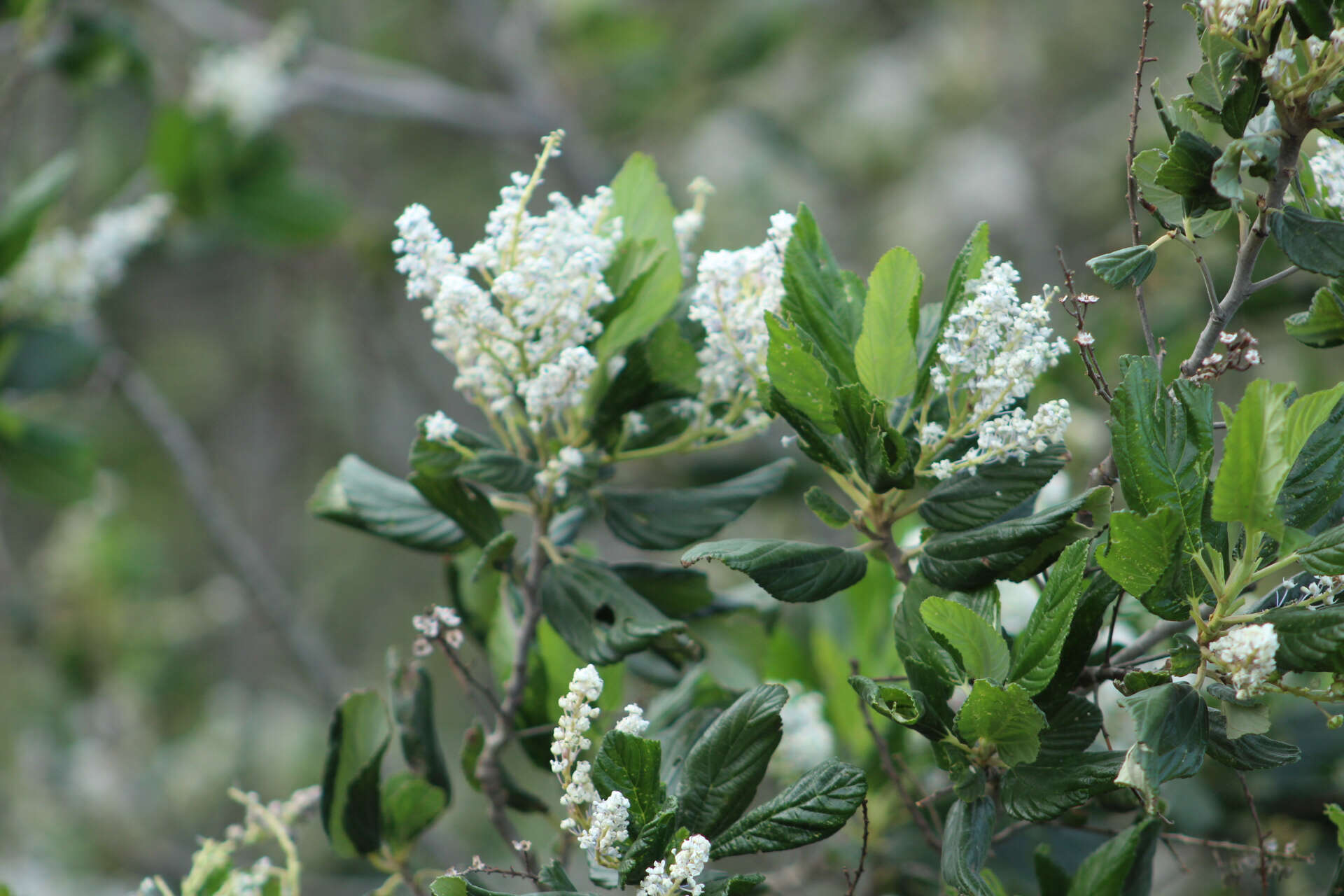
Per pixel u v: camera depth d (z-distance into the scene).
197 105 2.86
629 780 1.39
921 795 1.57
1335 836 1.59
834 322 1.44
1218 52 1.39
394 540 1.50
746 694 1.41
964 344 1.40
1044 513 1.41
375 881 2.70
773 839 1.39
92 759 3.24
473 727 1.51
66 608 3.23
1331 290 1.41
